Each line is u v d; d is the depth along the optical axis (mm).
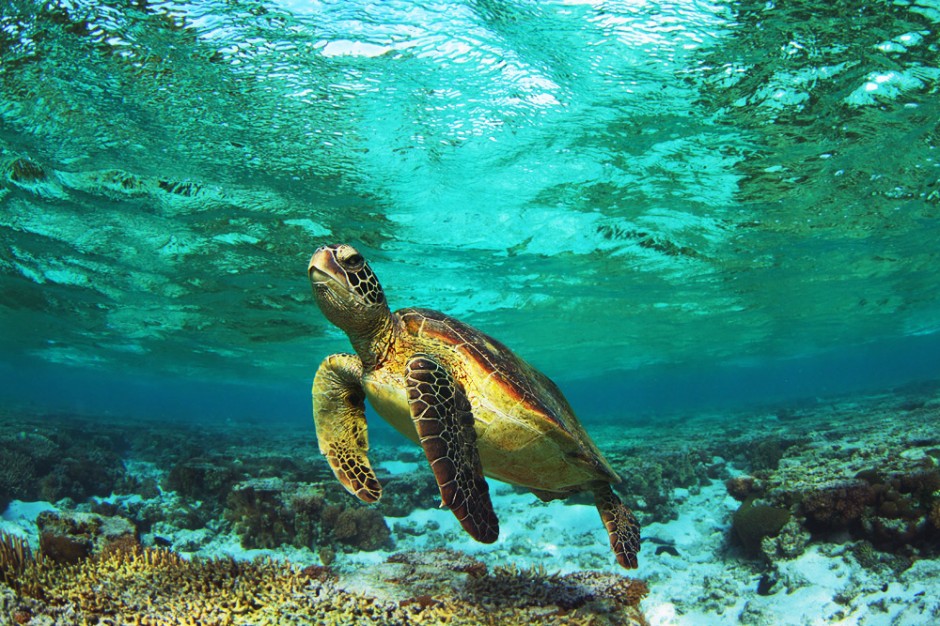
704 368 52500
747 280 18844
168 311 19906
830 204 12875
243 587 4477
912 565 6379
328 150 9430
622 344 30750
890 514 6871
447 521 11422
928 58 7641
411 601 4566
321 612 4227
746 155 10141
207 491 11773
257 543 9531
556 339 27625
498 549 9914
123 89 7820
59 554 5246
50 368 42312
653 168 10500
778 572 7086
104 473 13227
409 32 6824
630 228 13492
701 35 7035
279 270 15273
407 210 11812
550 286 18031
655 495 10938
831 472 8195
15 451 12484
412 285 17344
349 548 9539
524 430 3967
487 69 7555
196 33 6750
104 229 12773
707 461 14648
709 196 11883
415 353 4094
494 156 9789
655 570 8383
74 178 10414
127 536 5766
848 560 6828
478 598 4836
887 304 26188
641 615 5090
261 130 8844
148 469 16344
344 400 4711
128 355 30719
